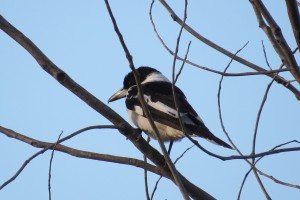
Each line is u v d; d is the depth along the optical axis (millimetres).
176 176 7727
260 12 8492
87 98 9602
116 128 9820
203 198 10312
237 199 8875
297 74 8383
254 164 8742
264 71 9055
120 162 10258
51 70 9281
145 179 9570
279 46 8898
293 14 7906
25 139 9977
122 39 7801
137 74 7996
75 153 10117
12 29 9188
